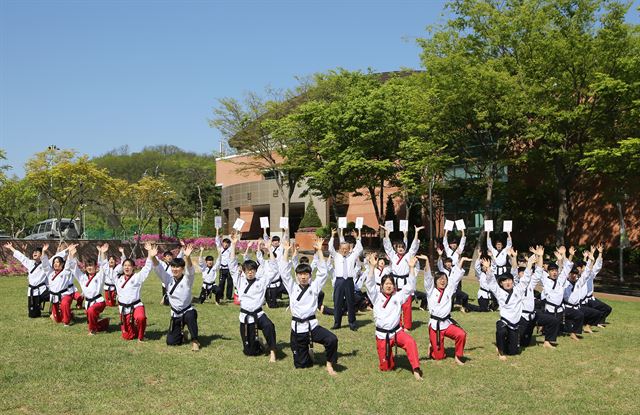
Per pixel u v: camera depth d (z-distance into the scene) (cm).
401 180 2575
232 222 4891
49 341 971
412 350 793
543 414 645
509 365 863
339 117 2600
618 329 1181
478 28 2242
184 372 784
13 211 3494
